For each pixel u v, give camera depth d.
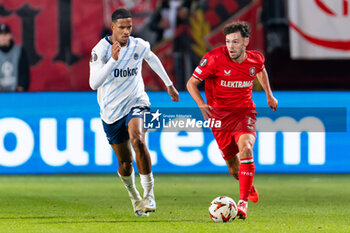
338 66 41.97
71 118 39.41
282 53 41.75
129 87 22.08
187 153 39.50
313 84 42.00
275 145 39.91
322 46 41.88
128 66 21.86
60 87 41.50
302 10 41.69
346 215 23.73
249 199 25.83
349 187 35.25
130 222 21.25
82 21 41.34
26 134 39.25
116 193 31.67
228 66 22.56
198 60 42.03
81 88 41.59
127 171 22.78
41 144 39.28
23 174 39.38
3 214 23.64
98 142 39.31
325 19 41.72
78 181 37.91
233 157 24.28
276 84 41.88
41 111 39.28
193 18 41.88
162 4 41.72
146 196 21.39
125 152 22.73
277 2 41.69
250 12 41.78
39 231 19.23
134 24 41.75
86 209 25.31
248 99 23.20
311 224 21.06
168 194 31.20
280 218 22.59
